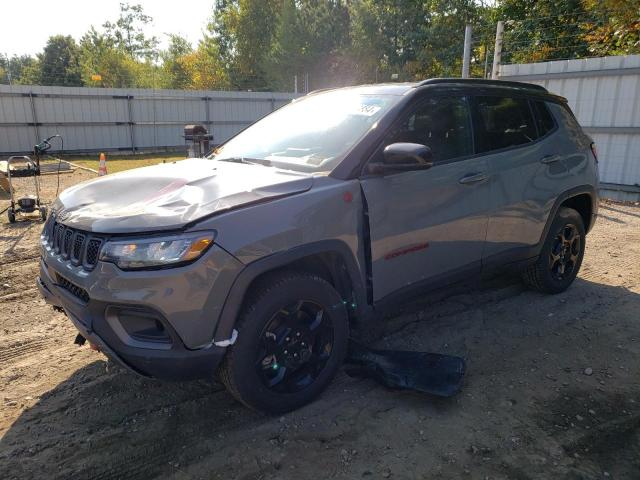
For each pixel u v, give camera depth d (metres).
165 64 55.00
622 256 6.04
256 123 4.22
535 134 4.23
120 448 2.63
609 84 9.77
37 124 20.34
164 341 2.48
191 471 2.47
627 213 8.71
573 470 2.47
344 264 2.97
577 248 4.76
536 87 4.44
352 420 2.86
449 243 3.50
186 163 3.54
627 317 4.27
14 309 4.43
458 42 28.58
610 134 9.95
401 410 2.96
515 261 4.11
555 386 3.22
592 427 2.82
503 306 4.46
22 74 70.44
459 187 3.48
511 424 2.83
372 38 30.53
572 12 17.20
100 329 2.53
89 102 21.19
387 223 3.10
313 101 3.97
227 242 2.47
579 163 4.58
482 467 2.49
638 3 11.88
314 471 2.47
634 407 3.01
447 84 3.65
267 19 42.94
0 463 2.52
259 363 2.70
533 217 4.13
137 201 2.73
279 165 3.26
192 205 2.54
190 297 2.40
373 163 3.05
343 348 3.04
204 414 2.92
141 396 3.11
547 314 4.31
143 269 2.37
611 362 3.54
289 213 2.68
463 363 3.17
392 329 3.98
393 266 3.20
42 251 3.08
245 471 2.47
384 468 2.48
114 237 2.46
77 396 3.11
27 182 12.39
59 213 2.95
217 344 2.51
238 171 3.08
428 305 4.45
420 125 3.38
